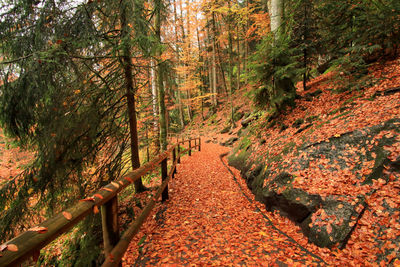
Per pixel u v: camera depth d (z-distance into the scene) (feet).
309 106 22.61
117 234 6.23
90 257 12.23
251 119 45.19
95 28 12.18
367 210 9.62
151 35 13.66
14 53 11.04
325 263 8.31
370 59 23.08
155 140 33.96
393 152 10.71
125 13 13.56
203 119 86.12
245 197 16.43
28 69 9.93
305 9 24.81
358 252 8.46
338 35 24.22
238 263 8.28
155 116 33.27
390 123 12.34
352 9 22.07
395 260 7.48
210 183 20.03
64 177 12.47
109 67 15.01
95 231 12.99
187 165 28.71
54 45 10.68
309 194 11.98
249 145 27.32
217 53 84.58
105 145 15.83
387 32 19.81
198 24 70.69
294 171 14.19
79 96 12.62
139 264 8.34
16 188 11.96
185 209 13.92
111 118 15.33
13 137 11.35
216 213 13.35
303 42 26.30
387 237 8.29
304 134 17.57
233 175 23.12
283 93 23.53
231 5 58.18
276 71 21.88
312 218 10.96
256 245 9.73
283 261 8.42
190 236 10.50
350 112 16.52
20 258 2.98
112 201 6.03
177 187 18.66
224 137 56.54
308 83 32.81
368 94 17.56
